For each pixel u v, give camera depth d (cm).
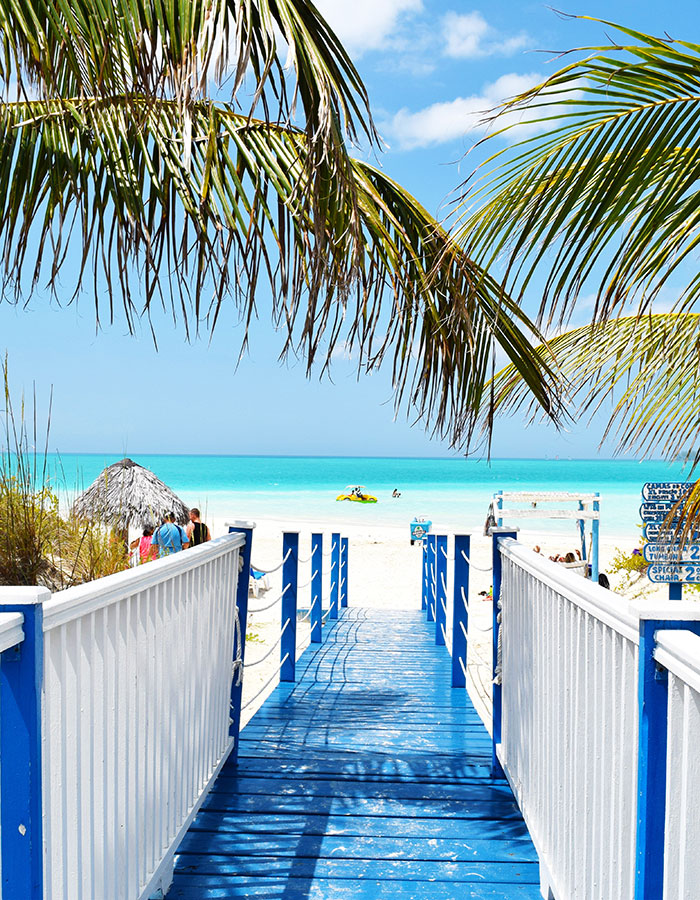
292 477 8575
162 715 251
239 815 343
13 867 141
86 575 508
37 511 485
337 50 251
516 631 332
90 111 328
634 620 156
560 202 272
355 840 319
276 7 223
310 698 554
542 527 3622
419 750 436
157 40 214
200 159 316
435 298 331
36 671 143
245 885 281
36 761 143
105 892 198
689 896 132
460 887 282
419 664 680
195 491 6175
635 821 164
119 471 1199
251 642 920
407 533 3269
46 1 226
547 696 263
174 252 324
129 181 324
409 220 342
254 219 302
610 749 189
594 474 9819
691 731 133
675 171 264
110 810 202
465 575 585
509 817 344
